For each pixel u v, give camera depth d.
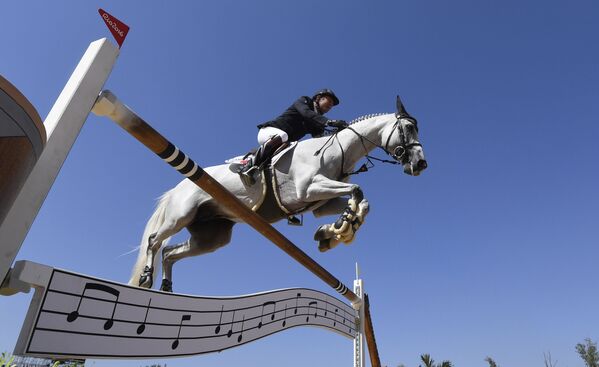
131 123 2.10
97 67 2.01
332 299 5.60
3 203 1.36
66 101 1.88
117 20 2.16
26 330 1.80
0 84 1.24
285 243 3.38
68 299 1.96
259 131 3.75
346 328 5.89
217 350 3.03
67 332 1.94
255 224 3.00
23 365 2.29
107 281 2.17
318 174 3.41
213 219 4.05
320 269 4.27
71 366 2.41
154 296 2.45
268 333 3.89
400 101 3.79
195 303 2.82
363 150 3.70
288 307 4.39
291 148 3.59
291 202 3.49
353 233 3.18
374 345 6.64
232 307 3.32
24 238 1.65
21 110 1.33
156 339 2.43
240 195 3.66
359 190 3.17
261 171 3.52
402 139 3.62
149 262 3.81
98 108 2.04
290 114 3.84
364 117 3.92
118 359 2.17
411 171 3.59
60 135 1.81
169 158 2.31
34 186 1.69
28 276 1.78
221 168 3.91
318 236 3.33
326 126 3.63
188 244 4.05
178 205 3.84
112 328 2.16
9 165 1.32
